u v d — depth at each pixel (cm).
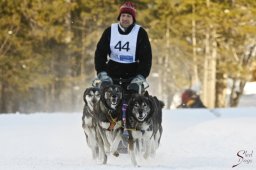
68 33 13600
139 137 3338
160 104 3716
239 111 7319
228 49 13862
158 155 3862
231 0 13575
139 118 3275
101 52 3506
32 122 6034
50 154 3969
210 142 4444
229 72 13912
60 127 5547
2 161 3519
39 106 14675
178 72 14150
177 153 3966
